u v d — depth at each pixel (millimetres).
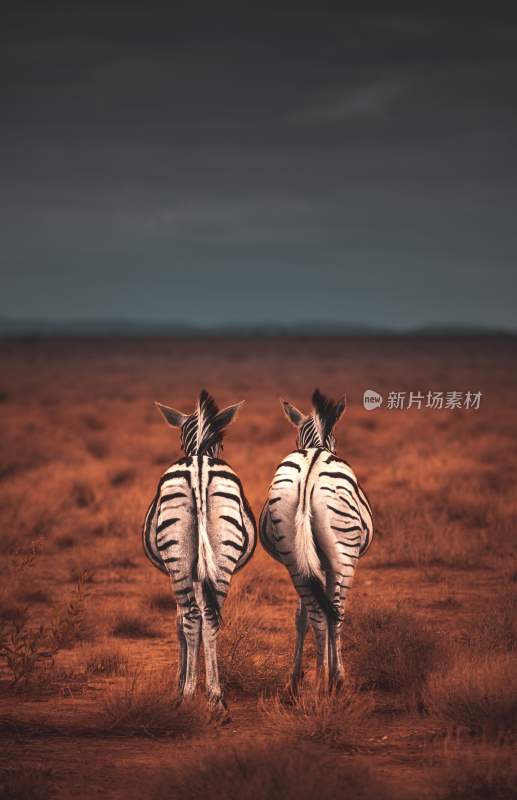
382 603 22750
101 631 23844
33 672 19594
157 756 14547
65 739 15492
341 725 15367
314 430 19781
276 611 26281
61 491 46125
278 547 17703
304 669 19797
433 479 47844
